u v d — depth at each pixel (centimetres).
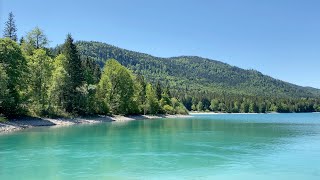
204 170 2778
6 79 6247
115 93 11231
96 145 4109
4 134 5109
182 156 3416
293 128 7638
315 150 3875
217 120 11850
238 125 8631
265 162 3128
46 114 7644
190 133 5859
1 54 6594
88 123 8262
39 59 7688
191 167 2894
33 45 9369
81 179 2466
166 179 2483
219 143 4447
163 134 5594
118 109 11212
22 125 6325
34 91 7544
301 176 2611
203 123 9388
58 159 3183
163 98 16012
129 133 5675
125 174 2619
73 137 4881
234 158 3328
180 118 13612
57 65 8600
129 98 11544
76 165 2922
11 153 3466
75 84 8875
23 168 2794
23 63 6969
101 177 2523
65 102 8469
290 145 4303
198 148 3962
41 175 2570
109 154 3491
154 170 2762
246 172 2730
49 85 7881
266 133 6094
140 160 3169
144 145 4162
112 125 7731
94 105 9762
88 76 10550
